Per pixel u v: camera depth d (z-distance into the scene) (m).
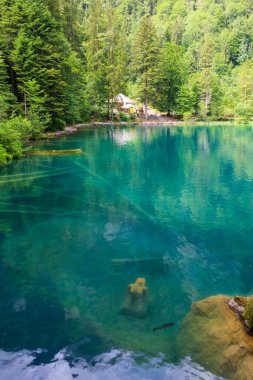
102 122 42.94
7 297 4.37
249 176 12.93
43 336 3.55
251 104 54.88
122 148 20.59
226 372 2.86
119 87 46.34
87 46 48.50
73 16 43.38
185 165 15.27
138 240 6.52
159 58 50.09
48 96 24.61
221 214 8.28
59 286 4.69
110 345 3.39
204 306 3.58
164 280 4.93
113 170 13.84
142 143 23.53
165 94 53.19
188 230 7.16
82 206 8.76
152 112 55.88
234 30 89.88
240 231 7.14
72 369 3.08
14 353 3.29
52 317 3.91
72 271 5.16
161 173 13.41
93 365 3.12
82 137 25.86
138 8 128.38
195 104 55.50
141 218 7.89
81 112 38.12
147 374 2.99
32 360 3.20
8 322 3.80
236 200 9.56
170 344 3.37
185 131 35.12
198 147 21.91
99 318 3.87
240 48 86.12
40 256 5.70
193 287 4.72
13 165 14.23
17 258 5.60
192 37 100.06
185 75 57.91
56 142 22.00
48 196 9.66
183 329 3.50
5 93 20.72
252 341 2.99
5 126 15.74
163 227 7.31
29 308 4.09
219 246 6.33
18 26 23.28
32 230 6.96
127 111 53.81
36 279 4.88
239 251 6.10
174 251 6.04
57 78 25.11
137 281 4.50
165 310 4.06
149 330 3.63
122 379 2.96
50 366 3.12
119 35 52.97
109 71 45.09
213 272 5.24
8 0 23.72
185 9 122.00
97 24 50.34
